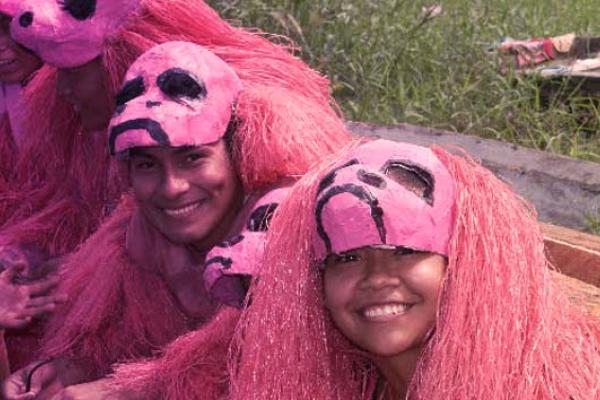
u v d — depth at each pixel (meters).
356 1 7.23
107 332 2.95
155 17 3.04
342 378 2.33
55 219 3.44
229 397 2.40
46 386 2.94
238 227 2.72
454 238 2.08
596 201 4.53
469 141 4.98
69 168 3.44
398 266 2.08
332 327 2.27
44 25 3.01
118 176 3.20
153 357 2.79
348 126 5.26
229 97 2.68
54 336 3.06
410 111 6.12
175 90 2.61
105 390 2.73
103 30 3.02
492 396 2.05
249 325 2.31
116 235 2.96
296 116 2.72
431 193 2.08
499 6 7.93
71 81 3.13
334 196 2.07
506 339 2.06
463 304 2.06
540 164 4.73
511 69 6.37
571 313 2.35
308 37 6.67
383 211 2.04
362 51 6.67
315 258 2.19
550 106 6.12
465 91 6.22
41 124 3.43
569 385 2.12
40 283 3.13
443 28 7.22
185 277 2.82
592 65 6.61
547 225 3.68
